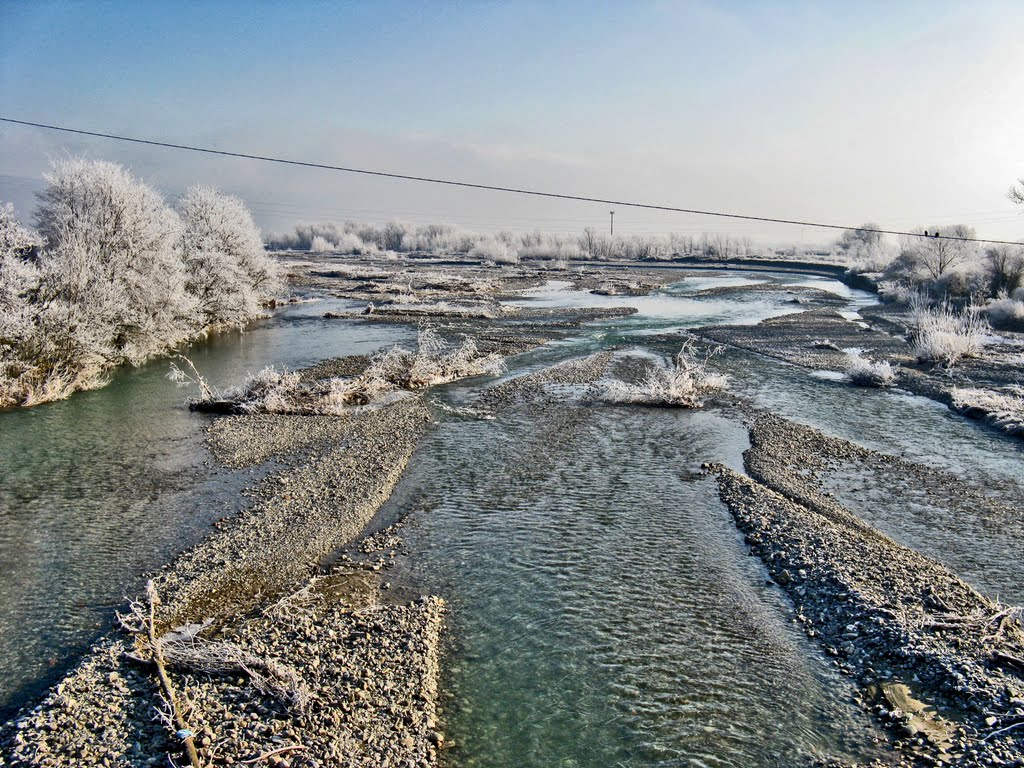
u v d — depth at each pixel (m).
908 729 9.28
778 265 111.31
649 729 9.50
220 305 43.72
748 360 35.97
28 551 14.48
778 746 9.16
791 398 27.94
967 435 22.80
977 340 35.97
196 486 18.08
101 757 8.58
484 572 13.79
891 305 58.94
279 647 10.99
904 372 32.06
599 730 9.48
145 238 34.06
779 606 12.59
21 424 23.39
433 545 14.92
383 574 13.70
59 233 31.38
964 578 13.33
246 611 12.23
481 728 9.51
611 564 14.11
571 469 19.62
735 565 14.09
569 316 52.38
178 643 10.98
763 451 20.92
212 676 10.20
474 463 20.09
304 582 13.27
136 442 21.64
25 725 9.13
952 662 10.40
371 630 11.58
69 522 15.87
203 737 8.88
